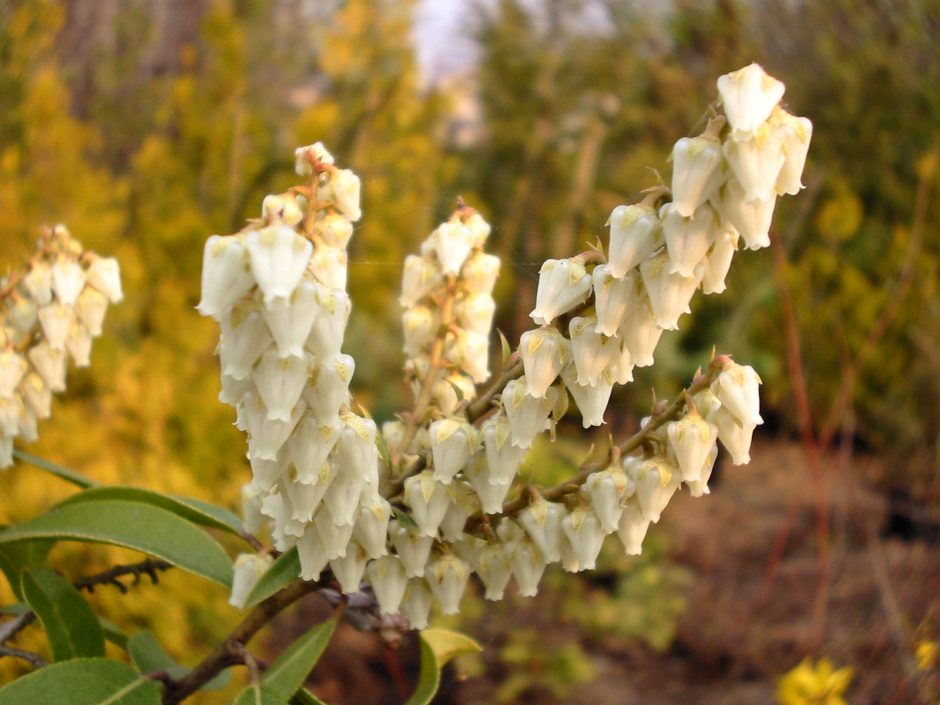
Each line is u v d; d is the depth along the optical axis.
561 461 0.45
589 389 0.12
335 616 0.14
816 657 0.40
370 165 0.54
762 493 0.56
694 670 0.42
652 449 0.13
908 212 0.64
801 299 0.61
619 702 0.40
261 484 0.12
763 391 0.63
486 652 0.42
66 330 0.17
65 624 0.16
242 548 0.35
